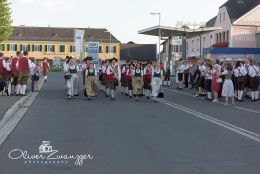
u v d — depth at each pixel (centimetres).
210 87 2359
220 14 7025
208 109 1883
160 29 3959
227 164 836
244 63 2383
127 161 852
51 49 11062
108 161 850
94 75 2225
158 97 2358
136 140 1080
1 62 2195
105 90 2447
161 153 930
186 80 3406
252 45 6631
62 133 1176
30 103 1975
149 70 2281
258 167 815
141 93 2236
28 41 10944
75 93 2352
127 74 2423
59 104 1955
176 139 1104
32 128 1260
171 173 765
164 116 1587
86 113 1636
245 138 1139
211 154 927
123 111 1725
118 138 1105
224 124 1404
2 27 5384
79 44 4109
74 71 2295
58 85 3409
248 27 6638
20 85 2267
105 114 1614
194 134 1188
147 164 829
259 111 1845
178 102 2202
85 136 1130
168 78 3731
